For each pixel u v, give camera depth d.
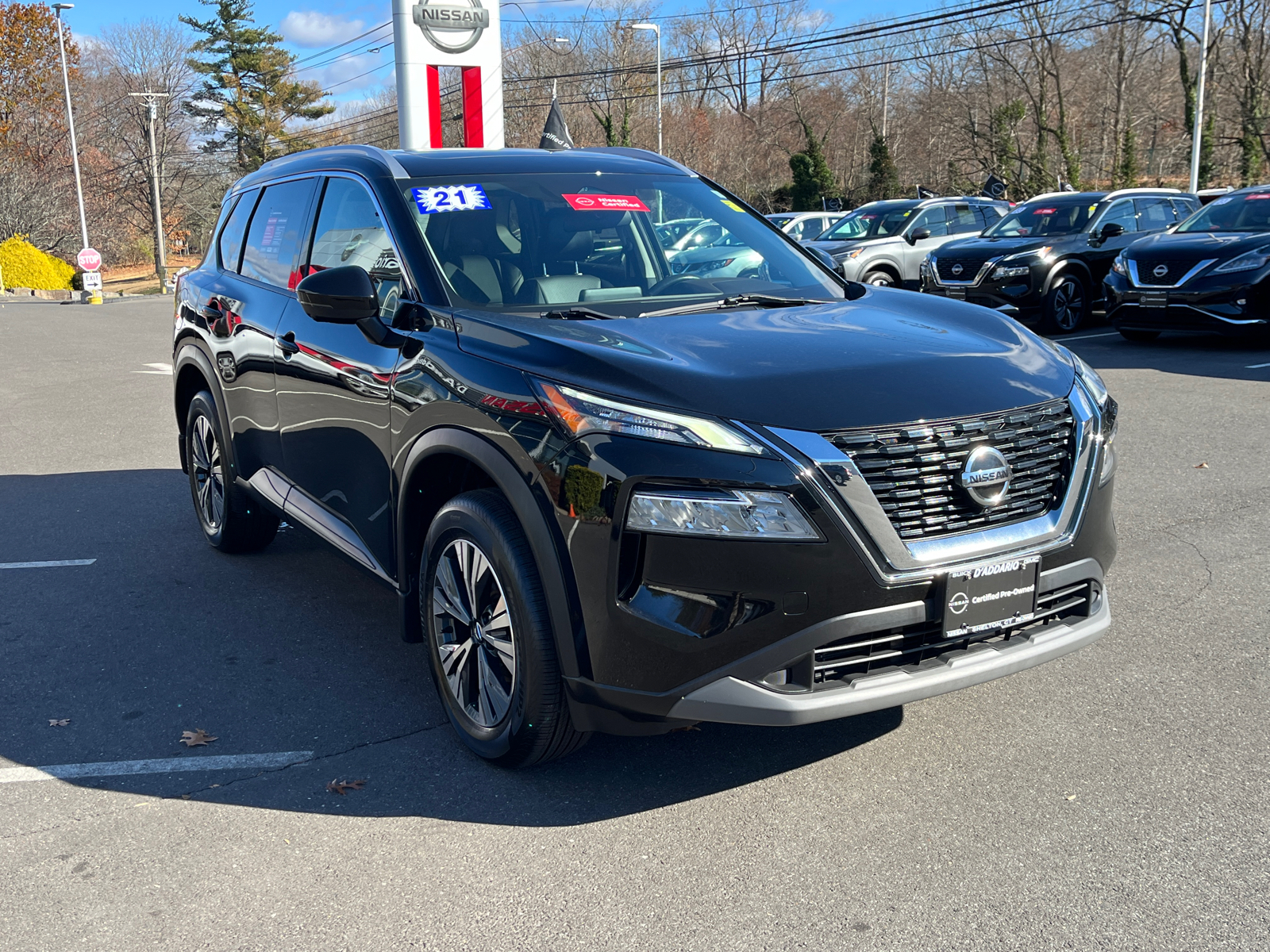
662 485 2.68
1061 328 13.45
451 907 2.63
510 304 3.60
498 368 3.09
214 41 67.88
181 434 5.81
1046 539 2.94
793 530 2.63
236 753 3.46
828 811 3.02
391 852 2.88
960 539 2.80
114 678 4.06
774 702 2.69
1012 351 3.21
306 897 2.68
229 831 3.00
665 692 2.75
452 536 3.27
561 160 4.35
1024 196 46.34
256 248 4.95
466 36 16.08
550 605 2.89
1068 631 3.05
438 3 15.80
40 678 4.07
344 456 3.92
